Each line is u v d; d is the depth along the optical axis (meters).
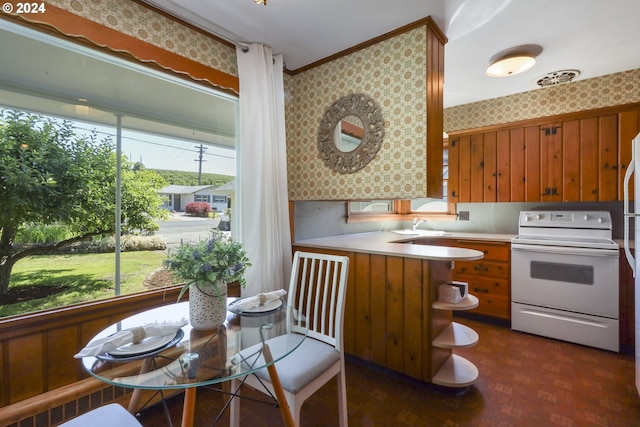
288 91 2.65
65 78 1.62
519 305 2.91
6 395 1.35
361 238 2.96
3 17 1.32
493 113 3.38
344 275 1.56
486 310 3.15
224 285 1.35
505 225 3.61
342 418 1.52
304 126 2.61
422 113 1.99
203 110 2.19
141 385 0.95
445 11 1.86
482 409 1.78
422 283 1.97
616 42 2.20
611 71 2.69
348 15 1.89
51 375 1.47
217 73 2.06
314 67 2.54
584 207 3.12
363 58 2.25
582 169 2.90
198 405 1.87
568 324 2.66
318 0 1.74
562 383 2.04
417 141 2.02
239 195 2.29
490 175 3.41
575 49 2.30
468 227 3.83
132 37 1.67
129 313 1.74
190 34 1.94
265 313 1.49
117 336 1.10
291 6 1.79
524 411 1.76
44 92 1.56
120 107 1.83
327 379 1.44
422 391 1.97
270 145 2.24
